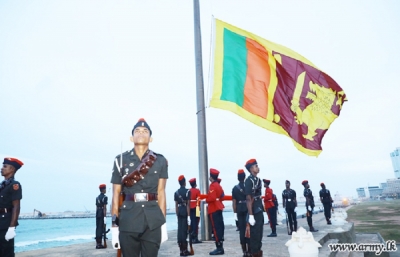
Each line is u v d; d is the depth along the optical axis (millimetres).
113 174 3012
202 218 9516
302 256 4113
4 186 4852
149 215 2766
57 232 73625
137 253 2781
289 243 4336
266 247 7305
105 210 9008
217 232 6645
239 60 8750
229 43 8914
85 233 67750
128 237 2725
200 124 10203
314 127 8305
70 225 113500
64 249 8672
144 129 3133
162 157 3129
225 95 8453
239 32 9008
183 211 6781
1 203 4766
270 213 10445
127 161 3006
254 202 5812
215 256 6383
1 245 4727
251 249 5719
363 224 24953
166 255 6730
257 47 8805
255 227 5707
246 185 5801
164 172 3068
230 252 6863
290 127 8117
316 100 8469
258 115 8211
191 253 6609
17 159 5219
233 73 8625
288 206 11336
